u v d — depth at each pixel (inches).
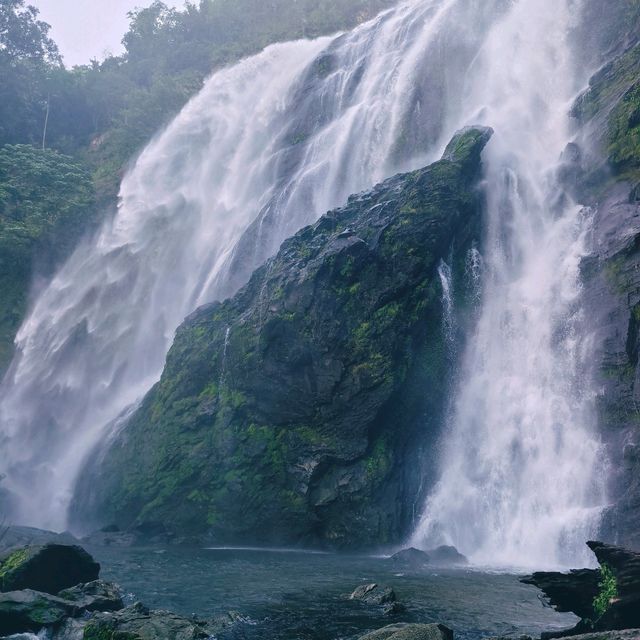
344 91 2009.1
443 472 1107.9
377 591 601.0
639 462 904.9
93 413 1785.2
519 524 1004.6
